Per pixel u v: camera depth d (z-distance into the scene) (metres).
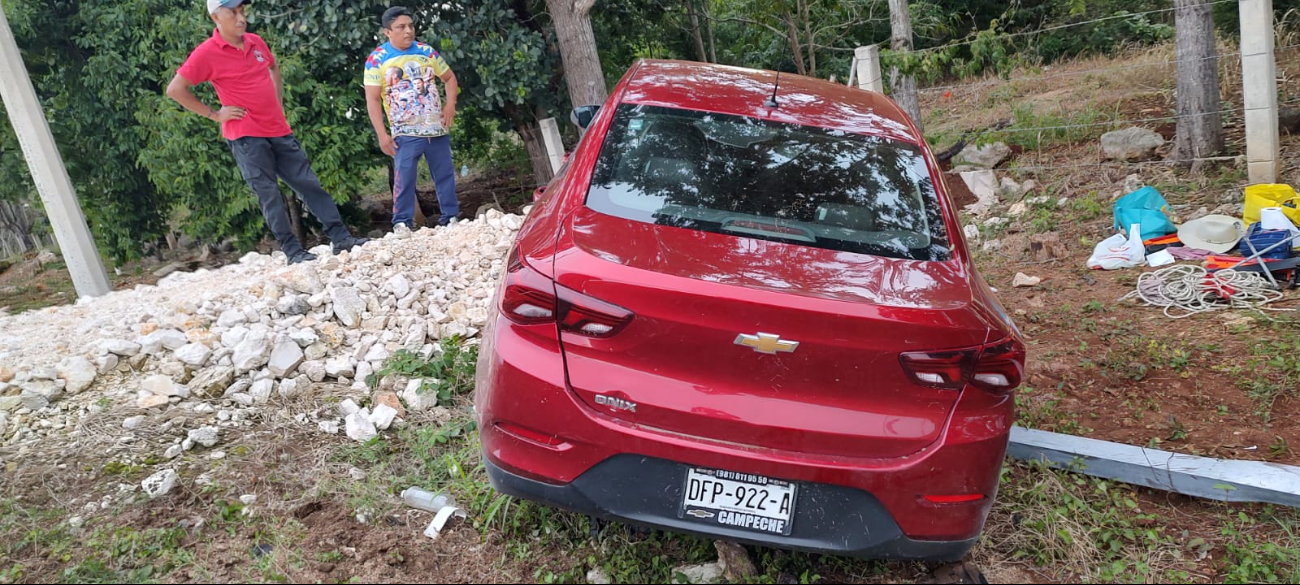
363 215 12.53
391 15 6.38
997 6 17.62
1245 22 6.27
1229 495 3.43
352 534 3.03
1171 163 7.50
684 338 2.41
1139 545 3.26
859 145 3.32
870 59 7.89
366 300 4.70
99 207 11.95
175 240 14.52
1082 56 14.98
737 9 13.51
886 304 2.46
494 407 2.59
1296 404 4.13
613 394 2.46
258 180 5.64
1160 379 4.50
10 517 2.97
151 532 2.92
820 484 2.48
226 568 2.80
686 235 2.74
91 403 3.72
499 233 5.80
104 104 11.05
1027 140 8.78
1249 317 5.02
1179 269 5.58
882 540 2.54
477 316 4.73
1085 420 4.20
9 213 19.94
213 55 5.29
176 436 3.55
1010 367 2.53
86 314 4.91
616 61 13.37
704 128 3.29
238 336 4.12
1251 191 5.90
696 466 2.48
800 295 2.43
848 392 2.45
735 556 2.93
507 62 9.90
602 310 2.44
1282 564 3.12
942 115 11.92
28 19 10.39
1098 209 7.04
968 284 2.74
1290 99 8.95
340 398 3.97
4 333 4.54
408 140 6.56
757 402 2.44
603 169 3.06
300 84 9.64
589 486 2.55
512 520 3.09
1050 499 3.46
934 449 2.46
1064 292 5.83
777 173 3.10
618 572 2.93
